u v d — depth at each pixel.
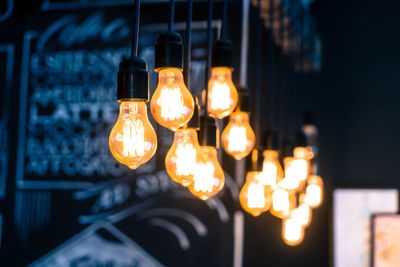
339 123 3.82
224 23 1.34
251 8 2.79
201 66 2.74
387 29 3.79
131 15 3.01
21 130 3.15
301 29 3.14
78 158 3.02
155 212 2.82
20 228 3.07
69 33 3.13
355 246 3.27
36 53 3.18
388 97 3.75
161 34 1.06
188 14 1.19
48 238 3.02
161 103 1.07
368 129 3.76
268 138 2.07
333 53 3.88
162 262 2.78
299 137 2.55
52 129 3.10
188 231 2.76
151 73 2.82
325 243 3.54
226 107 1.35
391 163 3.70
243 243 2.80
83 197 2.98
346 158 3.78
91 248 2.92
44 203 3.05
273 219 3.18
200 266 2.72
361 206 3.34
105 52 3.04
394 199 3.49
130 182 2.89
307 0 3.54
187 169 1.22
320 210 3.61
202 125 1.41
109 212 2.92
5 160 3.15
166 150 2.81
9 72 3.21
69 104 3.09
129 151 1.05
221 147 2.71
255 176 1.82
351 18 3.87
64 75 3.11
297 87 3.88
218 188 1.33
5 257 3.07
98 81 3.05
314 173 3.10
